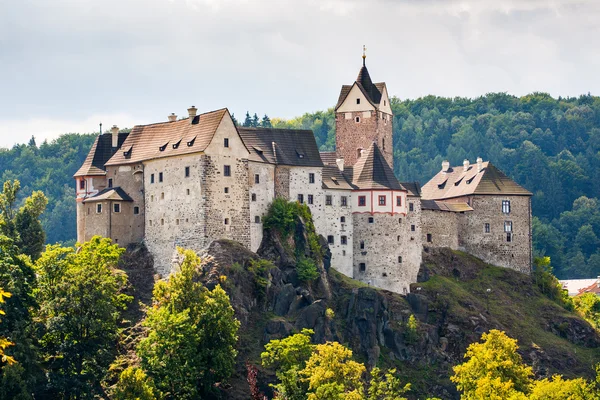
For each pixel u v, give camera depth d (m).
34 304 160.12
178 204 188.88
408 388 160.88
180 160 189.12
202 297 166.00
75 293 162.62
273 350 166.12
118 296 175.25
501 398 150.12
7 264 158.12
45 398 155.00
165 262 189.62
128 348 169.75
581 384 155.62
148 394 149.75
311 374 155.75
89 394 154.88
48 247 175.12
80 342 159.38
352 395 149.38
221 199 187.00
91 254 175.12
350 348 188.00
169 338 158.12
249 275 183.12
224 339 162.25
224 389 163.38
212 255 182.50
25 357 150.38
